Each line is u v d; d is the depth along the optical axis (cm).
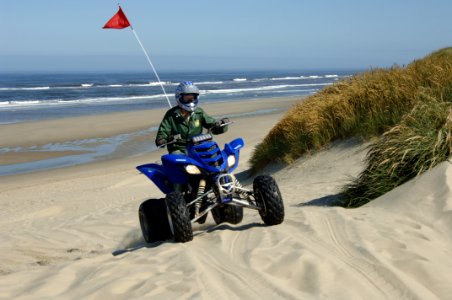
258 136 2730
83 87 10000
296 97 6431
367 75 1451
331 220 589
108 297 410
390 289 387
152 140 2981
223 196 588
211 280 423
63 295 429
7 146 2920
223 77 18900
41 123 3831
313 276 410
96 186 1770
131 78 18225
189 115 647
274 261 453
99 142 2970
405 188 645
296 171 1204
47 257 777
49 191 1762
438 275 406
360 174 794
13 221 1304
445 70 1120
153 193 1466
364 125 1162
